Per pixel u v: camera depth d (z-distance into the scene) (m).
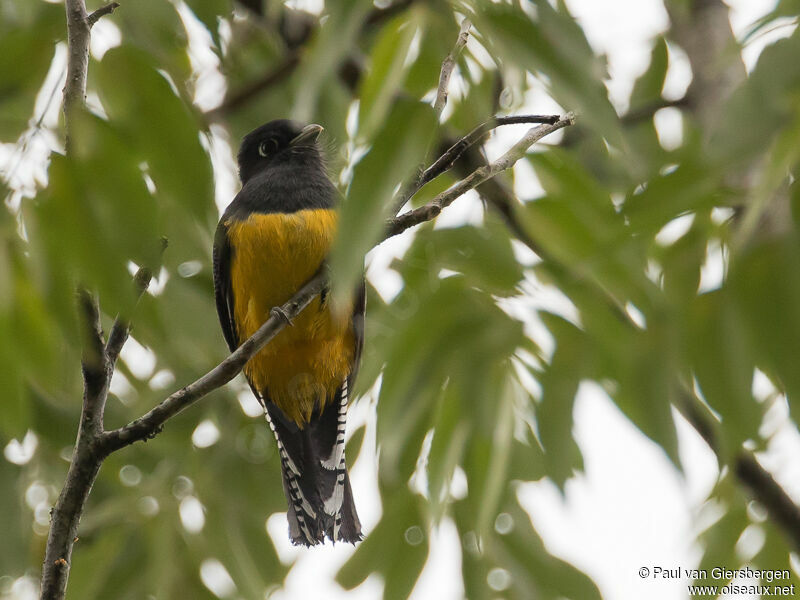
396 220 7.16
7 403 6.32
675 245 7.95
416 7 6.76
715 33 10.98
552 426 8.86
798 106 6.51
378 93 6.16
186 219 6.25
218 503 10.80
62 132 7.11
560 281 8.95
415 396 9.00
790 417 6.87
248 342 6.54
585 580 9.88
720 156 6.66
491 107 9.28
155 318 6.23
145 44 7.21
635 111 10.73
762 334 6.97
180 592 10.11
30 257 5.54
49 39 7.27
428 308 9.16
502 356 9.04
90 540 10.74
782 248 6.89
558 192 8.66
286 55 11.03
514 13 6.88
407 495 9.85
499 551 9.95
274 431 9.95
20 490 9.93
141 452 11.27
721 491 10.23
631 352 8.15
